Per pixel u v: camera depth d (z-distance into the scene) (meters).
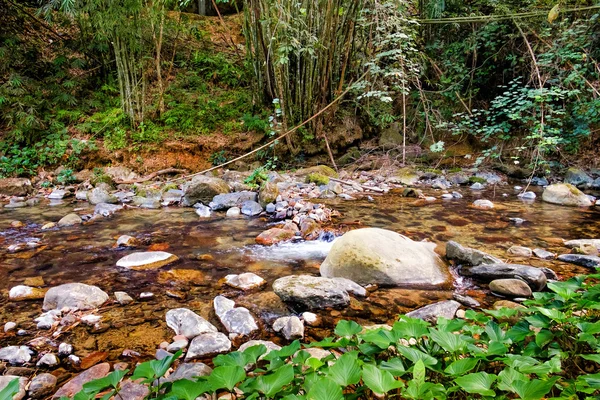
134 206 4.34
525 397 0.79
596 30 5.27
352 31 5.73
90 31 6.21
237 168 5.85
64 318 1.84
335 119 6.59
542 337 1.06
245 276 2.30
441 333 1.07
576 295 1.25
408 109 6.93
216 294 2.15
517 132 6.47
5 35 5.81
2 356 1.51
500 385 0.84
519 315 1.57
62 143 5.37
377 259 2.30
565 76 5.33
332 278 2.23
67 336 1.70
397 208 4.22
